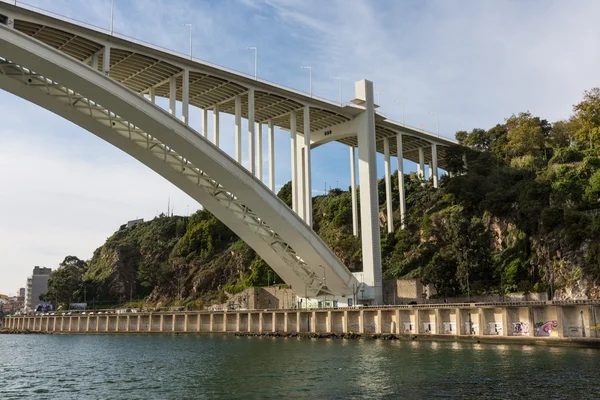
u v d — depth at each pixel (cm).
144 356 5631
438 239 8788
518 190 8194
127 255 15350
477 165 9344
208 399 3136
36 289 19912
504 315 5884
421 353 4947
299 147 8612
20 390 3669
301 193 7519
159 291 13250
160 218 16738
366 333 7100
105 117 5862
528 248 7450
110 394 3431
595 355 4538
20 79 5341
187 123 6028
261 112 7750
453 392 3094
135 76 6488
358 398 3005
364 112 8112
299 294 8500
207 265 12825
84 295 14588
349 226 11088
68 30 5438
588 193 7156
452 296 7531
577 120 9475
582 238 6631
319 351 5434
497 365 4047
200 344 6969
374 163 8119
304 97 7375
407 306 6819
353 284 7919
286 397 3094
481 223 8394
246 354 5406
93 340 8669
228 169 6297
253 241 7544
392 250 9394
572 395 2950
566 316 5459
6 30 4794
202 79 6594
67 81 5225
